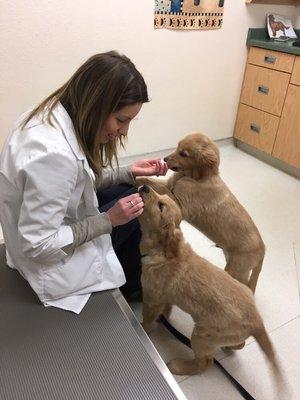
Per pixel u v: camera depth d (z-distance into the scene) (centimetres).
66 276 119
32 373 104
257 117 337
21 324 117
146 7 264
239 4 307
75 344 112
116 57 109
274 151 328
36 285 119
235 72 337
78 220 126
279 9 334
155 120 315
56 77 254
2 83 239
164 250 141
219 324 132
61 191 103
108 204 156
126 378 105
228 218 177
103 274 131
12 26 226
